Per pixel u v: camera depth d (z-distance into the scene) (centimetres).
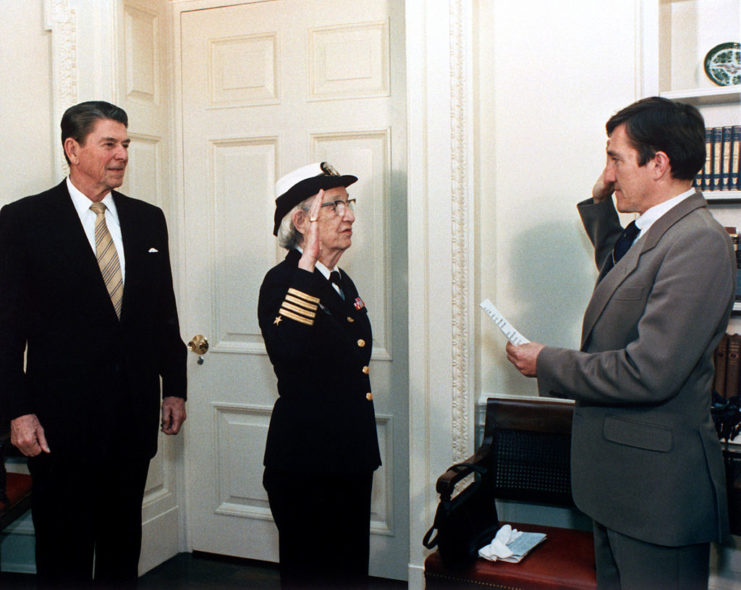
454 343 240
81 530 213
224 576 281
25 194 277
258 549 294
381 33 268
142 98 281
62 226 211
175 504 302
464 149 236
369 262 273
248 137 287
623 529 159
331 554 191
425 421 245
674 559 156
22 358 207
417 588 248
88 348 211
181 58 294
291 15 278
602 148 232
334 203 195
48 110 274
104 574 222
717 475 157
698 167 159
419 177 241
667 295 150
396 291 270
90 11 266
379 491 277
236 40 286
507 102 240
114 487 220
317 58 276
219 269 294
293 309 181
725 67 233
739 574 220
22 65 275
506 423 233
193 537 305
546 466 228
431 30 236
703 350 150
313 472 186
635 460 157
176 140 296
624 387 153
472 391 240
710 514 155
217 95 291
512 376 246
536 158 238
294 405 189
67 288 209
